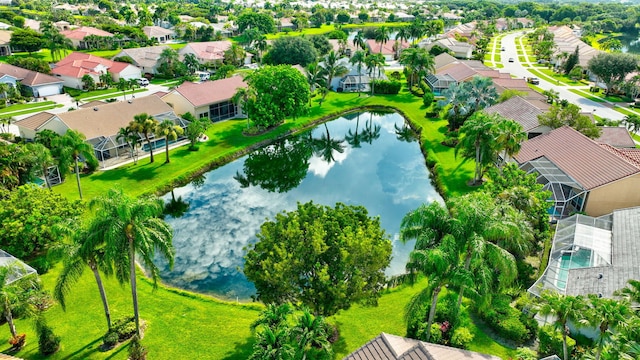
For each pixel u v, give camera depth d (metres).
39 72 109.06
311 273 33.91
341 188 66.56
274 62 134.25
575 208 54.81
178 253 49.53
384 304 40.19
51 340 33.12
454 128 84.38
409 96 114.19
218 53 141.12
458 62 127.19
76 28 168.12
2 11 178.38
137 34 166.12
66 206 46.47
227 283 44.69
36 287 35.91
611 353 24.64
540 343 33.31
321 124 96.75
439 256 28.64
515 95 83.69
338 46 165.62
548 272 39.75
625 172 50.66
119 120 72.12
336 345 34.56
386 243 33.88
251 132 83.62
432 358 25.20
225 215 58.00
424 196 63.34
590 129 66.56
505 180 49.03
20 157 51.50
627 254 39.44
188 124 76.38
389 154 80.19
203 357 33.59
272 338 27.59
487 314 35.91
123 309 38.56
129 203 28.97
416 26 171.88
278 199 62.84
